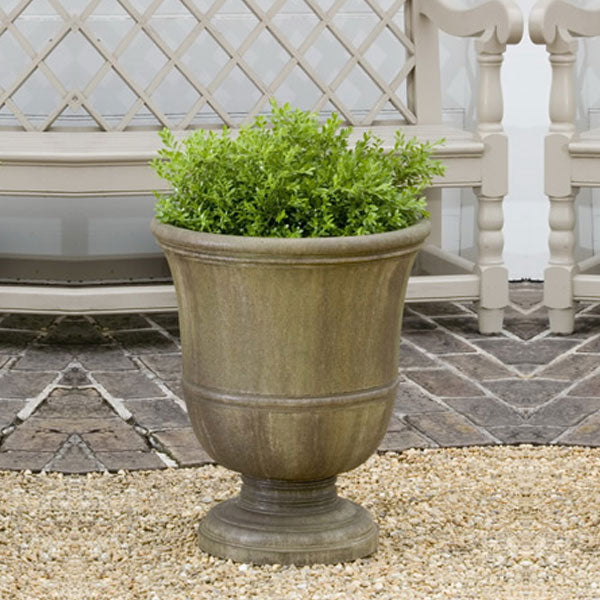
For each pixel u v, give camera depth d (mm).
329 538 3791
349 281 3586
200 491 4332
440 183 6020
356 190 3637
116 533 3998
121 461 4578
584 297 6113
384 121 6902
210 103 6703
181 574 3713
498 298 6148
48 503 4219
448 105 7285
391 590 3592
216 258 3578
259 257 3527
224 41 6672
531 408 5141
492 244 6125
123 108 7082
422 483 4395
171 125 6711
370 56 7156
